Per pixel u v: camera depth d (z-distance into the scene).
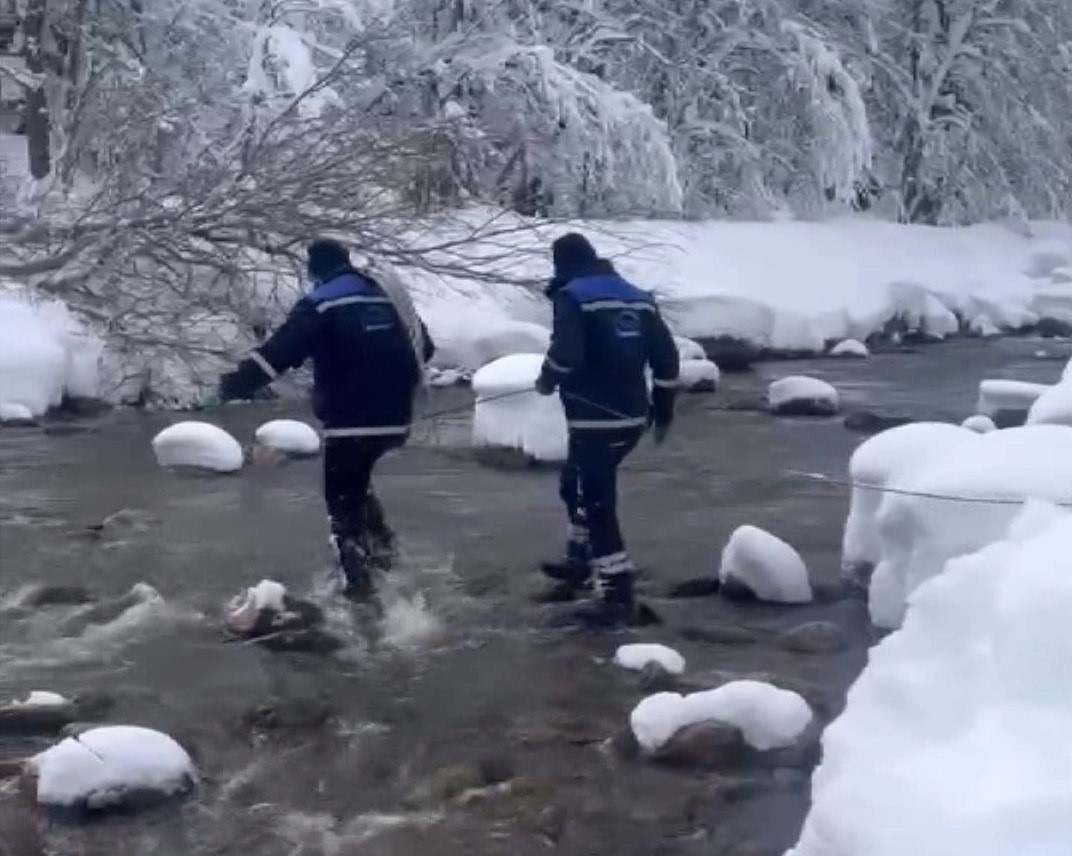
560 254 7.22
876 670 3.30
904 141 27.11
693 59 24.66
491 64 20.62
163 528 9.38
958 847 2.55
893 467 7.46
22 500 10.27
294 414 14.13
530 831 4.94
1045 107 27.53
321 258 7.47
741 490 10.76
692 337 18.47
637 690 6.32
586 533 7.71
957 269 23.42
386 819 5.05
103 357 14.21
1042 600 3.08
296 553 8.69
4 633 7.17
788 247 21.73
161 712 6.07
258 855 4.76
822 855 2.80
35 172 18.56
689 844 4.84
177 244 11.58
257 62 18.53
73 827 4.97
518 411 11.52
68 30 18.41
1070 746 2.74
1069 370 8.21
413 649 6.86
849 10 26.55
